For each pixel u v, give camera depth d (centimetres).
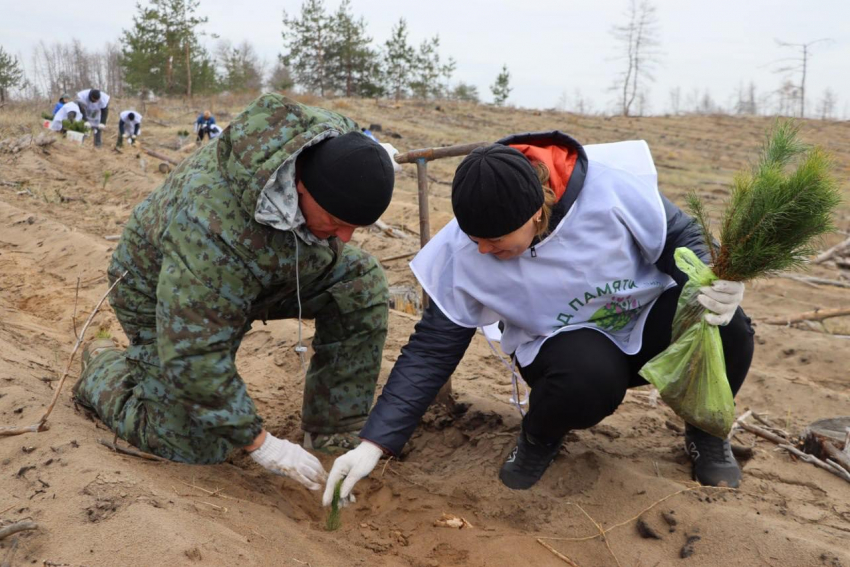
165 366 262
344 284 317
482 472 331
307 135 249
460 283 285
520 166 239
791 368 584
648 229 279
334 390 335
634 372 325
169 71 4291
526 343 304
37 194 1129
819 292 836
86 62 7081
